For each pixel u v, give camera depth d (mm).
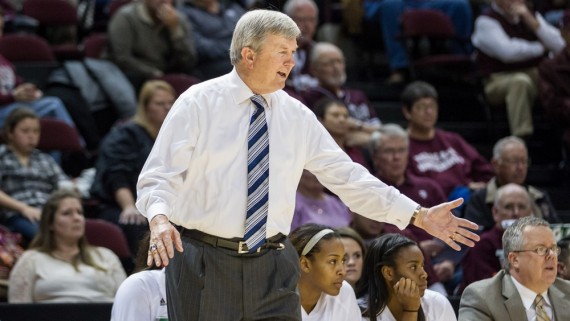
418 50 27500
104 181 20297
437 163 21891
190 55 25594
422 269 12711
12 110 20703
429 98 21984
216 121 9273
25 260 16641
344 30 28656
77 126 24047
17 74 25812
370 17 28234
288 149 9445
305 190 18359
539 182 24359
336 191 9805
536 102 26453
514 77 25391
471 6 29969
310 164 9766
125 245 18328
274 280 9234
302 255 12148
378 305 12812
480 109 26984
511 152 19344
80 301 16344
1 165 20266
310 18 24750
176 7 27688
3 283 17125
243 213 9188
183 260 9219
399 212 9531
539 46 25891
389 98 27219
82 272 16766
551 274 13055
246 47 9266
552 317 13227
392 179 19703
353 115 23391
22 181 20250
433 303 13070
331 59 23156
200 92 9375
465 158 22297
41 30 28391
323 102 20641
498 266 17234
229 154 9234
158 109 20578
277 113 9500
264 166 9273
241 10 27672
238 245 9156
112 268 17125
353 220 17359
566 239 14945
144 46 25375
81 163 23000
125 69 25328
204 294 9117
